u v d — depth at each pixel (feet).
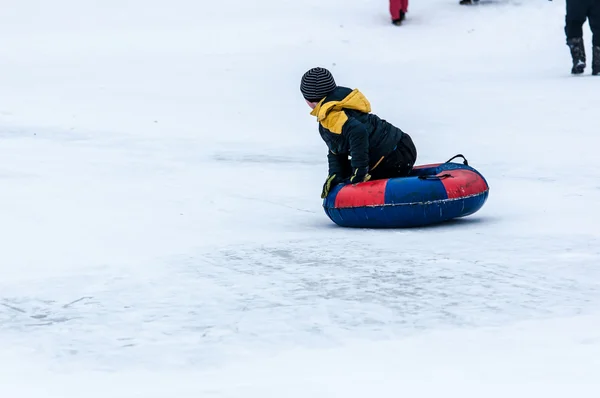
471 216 41.29
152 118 81.10
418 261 30.94
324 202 39.91
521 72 110.73
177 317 24.72
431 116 78.84
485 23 141.79
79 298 27.14
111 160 60.18
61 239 36.45
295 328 23.30
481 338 21.97
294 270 30.07
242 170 56.90
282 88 101.30
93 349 22.15
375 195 37.93
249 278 29.09
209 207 44.65
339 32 139.03
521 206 43.24
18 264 31.99
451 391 18.43
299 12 150.92
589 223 37.68
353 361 20.57
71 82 104.99
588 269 29.09
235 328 23.49
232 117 82.02
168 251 33.88
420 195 37.65
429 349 21.25
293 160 61.26
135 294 27.43
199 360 21.03
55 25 150.00
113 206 44.34
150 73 112.37
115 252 33.88
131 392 19.04
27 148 64.75
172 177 54.08
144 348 22.09
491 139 66.64
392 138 40.45
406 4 143.84
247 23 144.87
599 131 67.77
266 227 39.42
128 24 148.77
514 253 31.86
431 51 129.70
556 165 55.36
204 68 115.96
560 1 146.82
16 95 93.97
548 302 25.11
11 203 44.50
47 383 19.83
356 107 39.83
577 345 21.17
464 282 27.63
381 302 25.54
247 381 19.45
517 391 18.30
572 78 101.19
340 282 28.12
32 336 23.36
